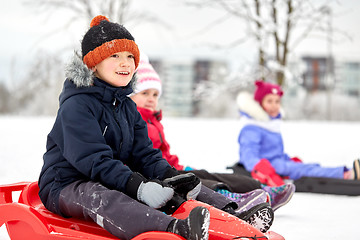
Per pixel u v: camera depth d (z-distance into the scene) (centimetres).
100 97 239
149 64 364
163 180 237
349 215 330
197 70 5153
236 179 323
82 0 966
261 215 228
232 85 1038
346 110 3547
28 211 216
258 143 455
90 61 242
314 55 4597
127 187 213
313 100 3538
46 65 1044
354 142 961
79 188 218
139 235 194
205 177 324
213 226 213
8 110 2492
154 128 346
